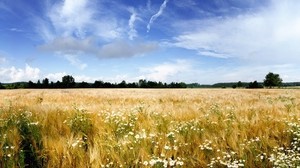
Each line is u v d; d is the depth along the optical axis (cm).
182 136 534
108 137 523
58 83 10075
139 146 488
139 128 621
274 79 8725
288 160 421
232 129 586
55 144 464
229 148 523
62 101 1642
